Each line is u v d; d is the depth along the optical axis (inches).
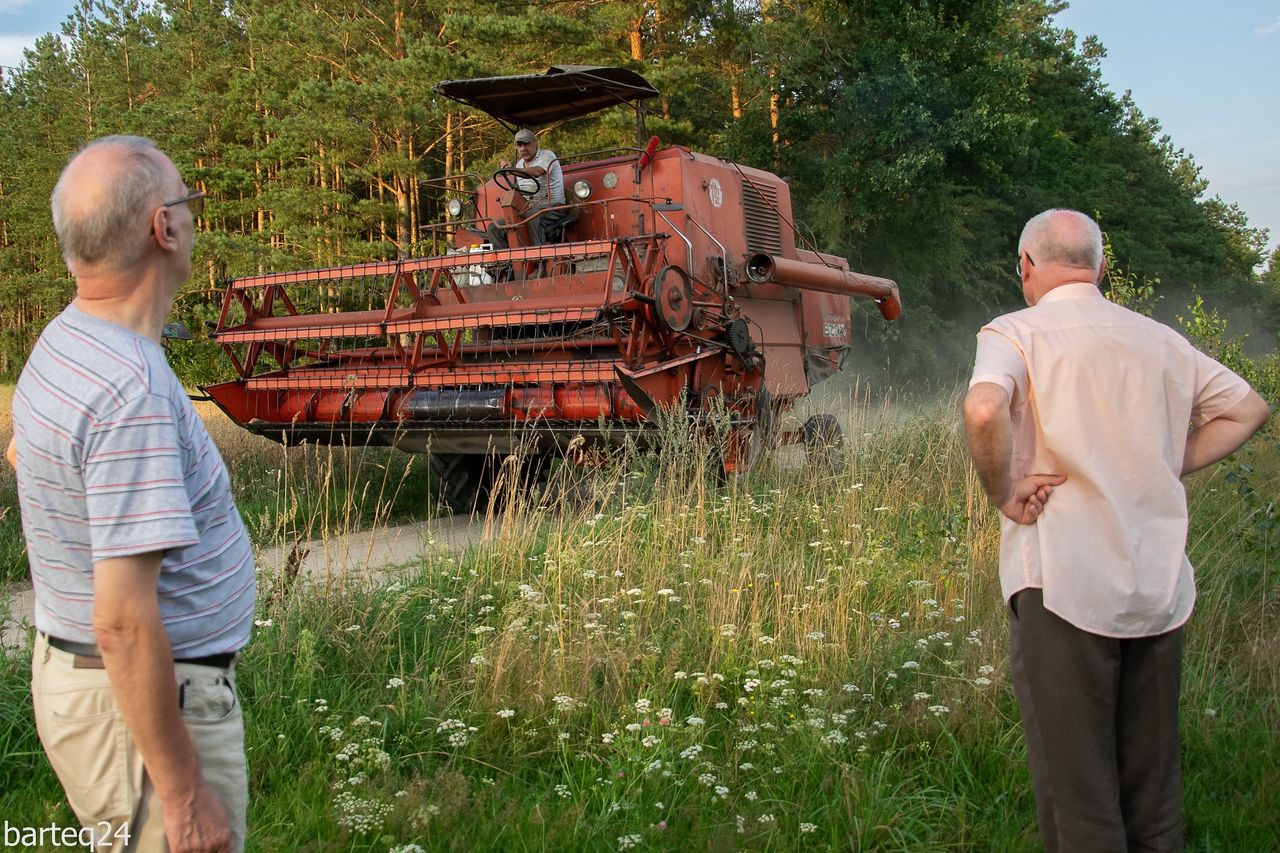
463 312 314.2
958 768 154.0
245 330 350.6
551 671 174.1
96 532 74.3
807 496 288.5
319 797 143.2
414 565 247.6
